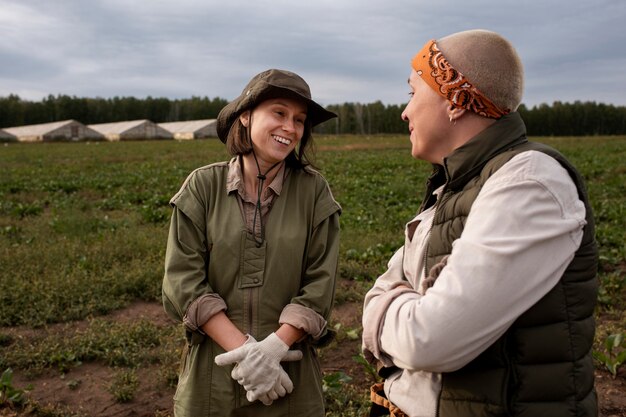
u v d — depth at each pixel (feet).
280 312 6.44
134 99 422.00
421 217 5.45
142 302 19.29
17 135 267.18
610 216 34.96
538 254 4.01
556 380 4.16
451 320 4.02
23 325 16.67
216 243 6.40
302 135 6.71
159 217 35.40
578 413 4.20
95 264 22.22
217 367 6.40
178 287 6.25
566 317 4.19
